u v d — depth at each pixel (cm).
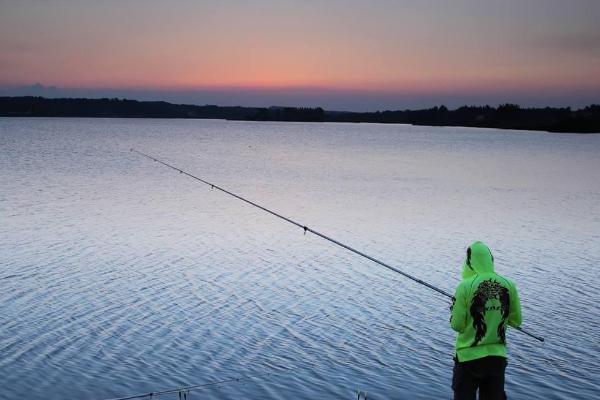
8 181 4494
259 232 2588
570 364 1221
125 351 1283
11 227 2628
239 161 7325
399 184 4866
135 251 2188
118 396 1091
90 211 3109
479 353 556
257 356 1262
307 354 1273
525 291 1738
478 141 15062
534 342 1334
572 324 1452
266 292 1694
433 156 8625
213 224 2766
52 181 4547
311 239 2456
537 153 9606
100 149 8844
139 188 4191
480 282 558
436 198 3969
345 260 2084
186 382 1151
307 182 4959
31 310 1523
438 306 1580
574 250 2317
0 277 1816
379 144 12612
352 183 4909
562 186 4788
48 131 15950
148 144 10850
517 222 3005
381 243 2438
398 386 1131
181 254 2148
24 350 1282
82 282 1773
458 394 565
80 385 1137
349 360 1244
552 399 1083
